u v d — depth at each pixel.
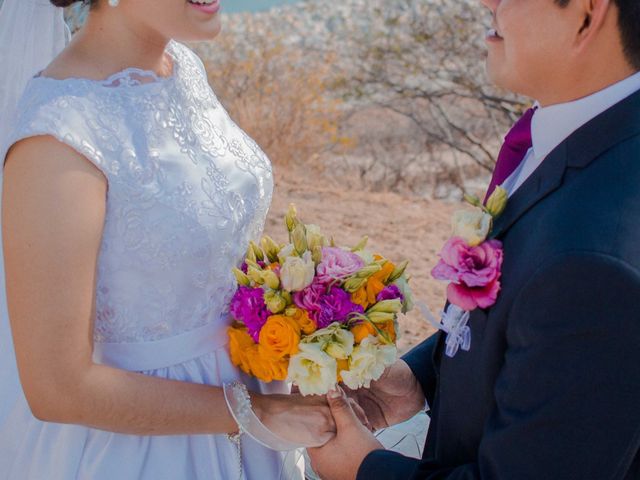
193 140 1.85
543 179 1.61
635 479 1.58
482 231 1.65
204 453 1.94
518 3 1.59
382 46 10.28
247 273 1.92
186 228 1.79
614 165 1.53
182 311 1.86
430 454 1.97
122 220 1.73
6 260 1.68
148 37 1.83
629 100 1.56
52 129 1.64
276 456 2.07
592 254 1.46
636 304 1.45
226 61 8.79
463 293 1.66
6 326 1.99
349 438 1.94
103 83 1.75
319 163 8.41
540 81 1.63
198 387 1.84
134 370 1.83
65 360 1.67
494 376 1.67
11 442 1.99
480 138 10.24
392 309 1.88
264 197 2.00
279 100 8.35
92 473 1.85
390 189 9.13
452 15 10.10
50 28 2.04
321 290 1.87
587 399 1.50
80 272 1.66
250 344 1.92
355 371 1.85
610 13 1.54
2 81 2.01
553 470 1.53
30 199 1.64
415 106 10.51
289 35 11.57
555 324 1.50
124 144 1.72
